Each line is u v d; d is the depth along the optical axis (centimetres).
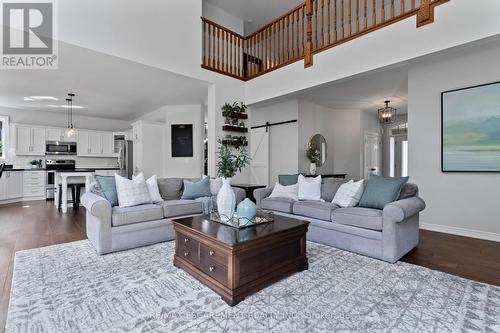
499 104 332
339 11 592
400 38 332
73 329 156
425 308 179
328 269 245
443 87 378
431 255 283
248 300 190
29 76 457
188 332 154
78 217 476
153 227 317
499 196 333
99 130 853
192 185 400
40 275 229
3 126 689
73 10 336
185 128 679
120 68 420
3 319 165
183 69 459
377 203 301
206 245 213
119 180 336
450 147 371
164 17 431
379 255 268
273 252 217
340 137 746
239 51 568
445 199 378
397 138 844
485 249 302
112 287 209
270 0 581
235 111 530
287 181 426
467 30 282
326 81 414
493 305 182
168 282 218
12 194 664
